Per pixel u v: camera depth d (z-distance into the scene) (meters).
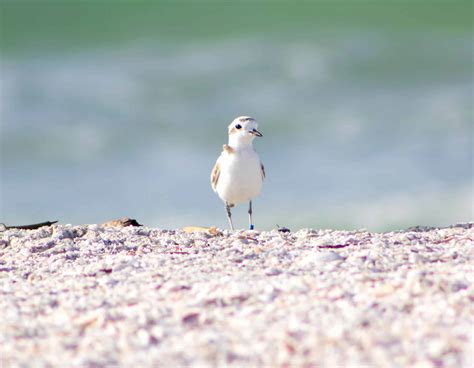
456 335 4.76
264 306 5.45
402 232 8.30
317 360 4.49
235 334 4.95
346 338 4.77
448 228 8.46
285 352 4.60
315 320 5.11
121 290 6.06
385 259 6.68
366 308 5.29
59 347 4.89
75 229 8.49
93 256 7.49
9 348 4.90
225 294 5.68
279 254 7.14
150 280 6.30
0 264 7.36
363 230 8.44
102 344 4.90
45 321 5.44
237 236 8.13
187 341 4.88
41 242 8.03
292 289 5.76
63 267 7.11
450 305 5.28
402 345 4.64
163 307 5.51
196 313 5.32
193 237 8.19
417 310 5.24
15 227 9.05
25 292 6.18
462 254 6.85
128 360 4.62
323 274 6.30
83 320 5.34
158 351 4.74
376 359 4.46
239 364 4.50
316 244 7.61
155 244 7.90
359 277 6.01
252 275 6.32
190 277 6.32
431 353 4.50
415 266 6.45
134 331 5.09
